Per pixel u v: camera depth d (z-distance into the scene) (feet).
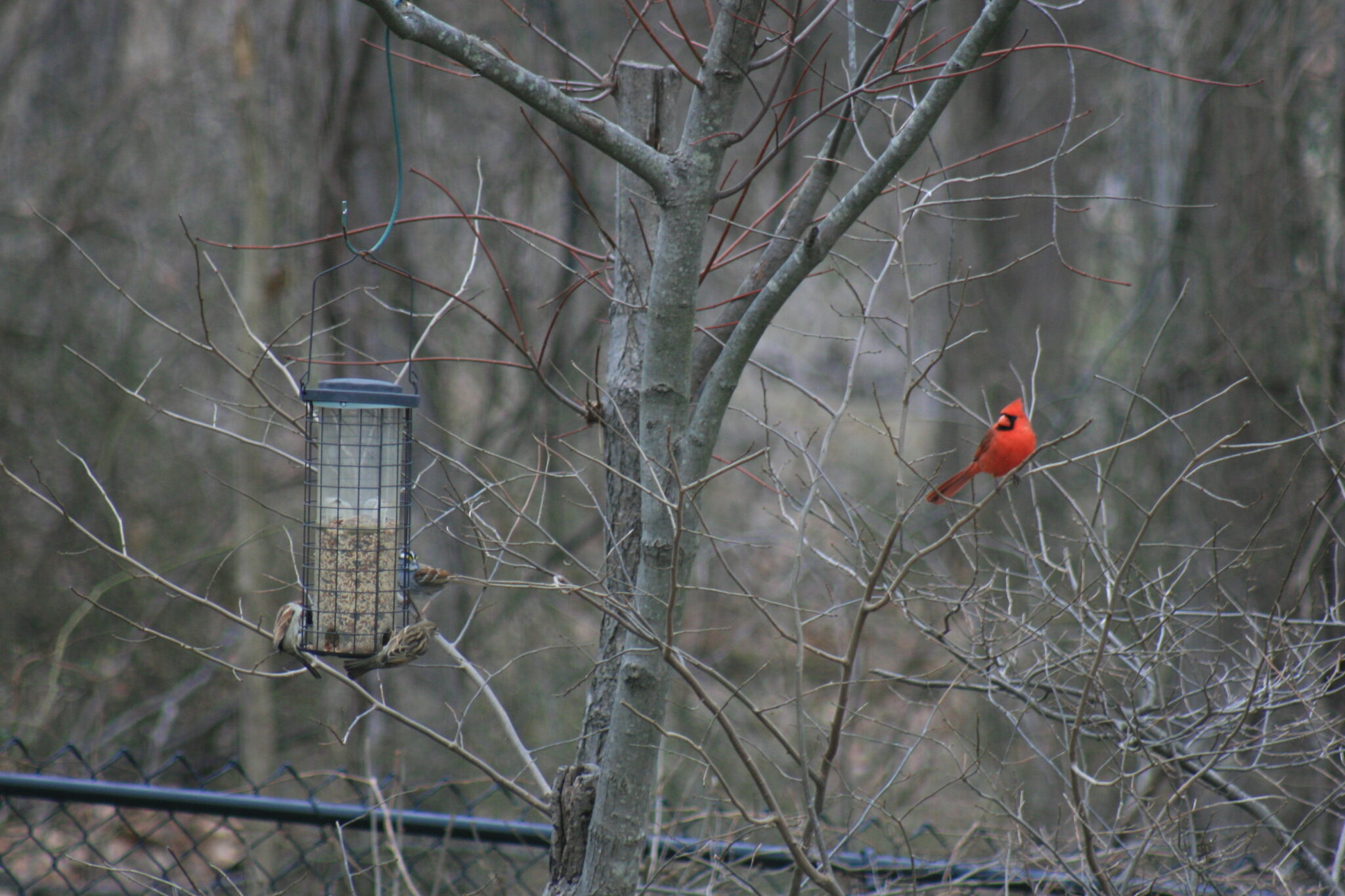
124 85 65.51
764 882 30.01
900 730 25.66
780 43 23.32
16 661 54.13
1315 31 43.29
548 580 48.32
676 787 39.96
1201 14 47.80
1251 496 41.60
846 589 35.78
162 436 60.44
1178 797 20.13
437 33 16.34
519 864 32.37
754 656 59.47
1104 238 63.26
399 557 23.04
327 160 45.06
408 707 46.73
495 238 54.54
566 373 56.39
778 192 61.05
